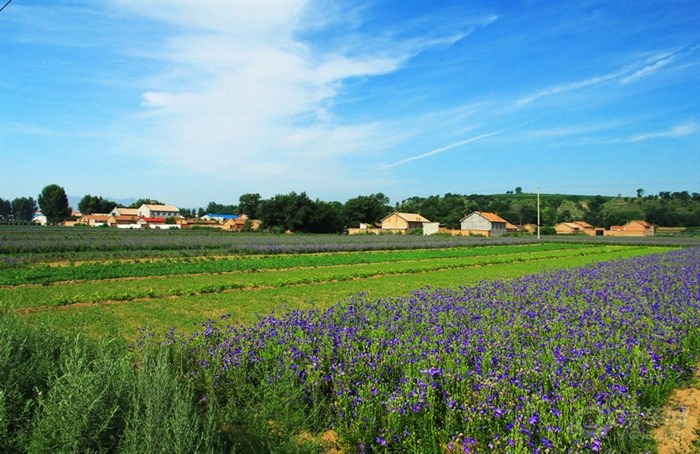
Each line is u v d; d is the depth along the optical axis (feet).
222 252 164.96
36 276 90.89
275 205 401.29
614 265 109.50
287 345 30.07
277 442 22.30
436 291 60.44
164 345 30.94
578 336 34.06
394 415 21.84
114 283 88.12
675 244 262.26
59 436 17.11
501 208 570.05
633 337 35.27
